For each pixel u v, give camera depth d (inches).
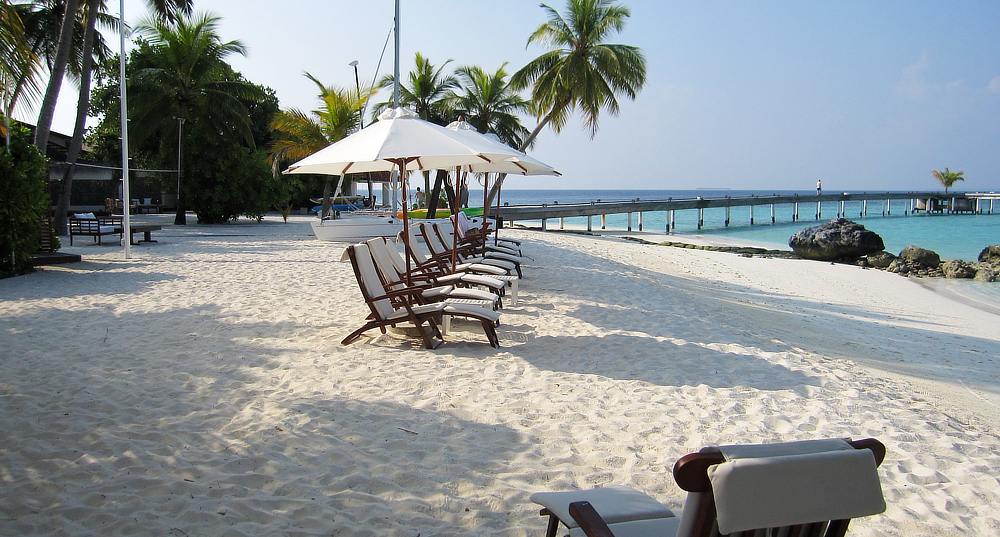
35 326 244.8
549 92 951.6
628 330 264.5
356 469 128.0
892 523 116.7
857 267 725.9
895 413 177.8
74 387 172.1
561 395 177.9
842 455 62.6
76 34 778.2
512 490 121.5
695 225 1754.4
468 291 250.1
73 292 324.2
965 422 182.7
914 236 1307.8
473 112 1147.3
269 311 281.4
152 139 1194.0
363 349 221.5
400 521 109.3
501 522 110.1
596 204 1360.7
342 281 374.3
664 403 174.4
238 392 171.2
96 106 1204.5
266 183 1034.1
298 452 134.8
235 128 1020.5
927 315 414.6
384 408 162.4
